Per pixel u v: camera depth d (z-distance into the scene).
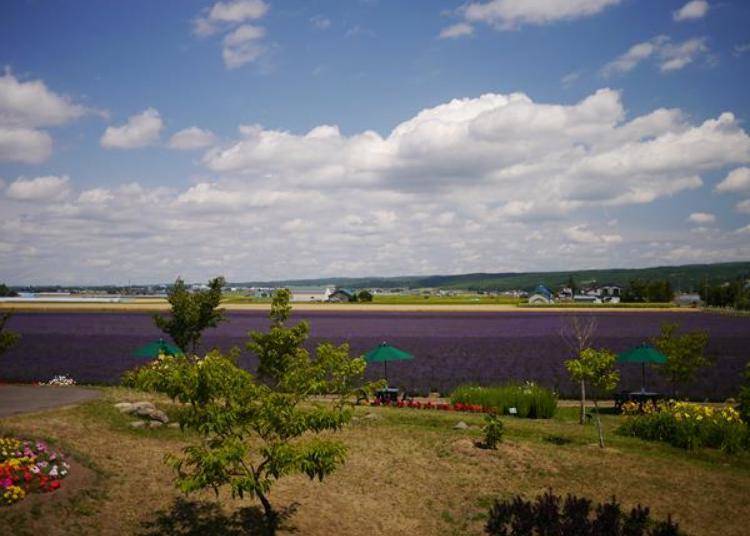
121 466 14.50
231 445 10.08
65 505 11.75
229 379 10.44
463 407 25.56
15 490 11.30
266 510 11.57
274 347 14.85
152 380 10.34
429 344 59.53
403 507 14.51
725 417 20.84
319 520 13.19
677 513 14.41
